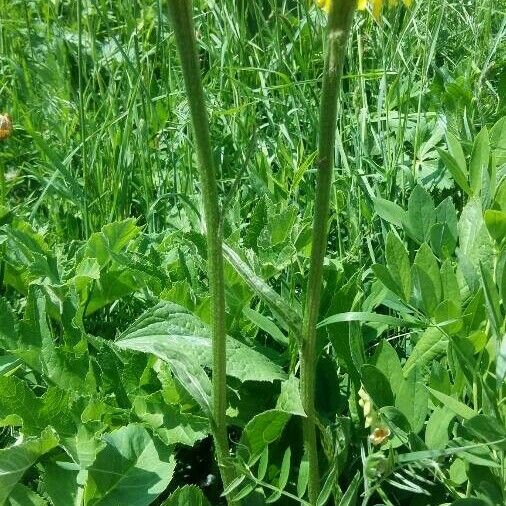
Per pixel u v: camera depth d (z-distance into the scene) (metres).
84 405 0.46
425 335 0.47
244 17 0.82
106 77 0.91
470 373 0.43
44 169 0.79
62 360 0.49
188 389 0.38
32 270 0.55
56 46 0.90
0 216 0.61
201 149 0.33
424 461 0.40
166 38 0.83
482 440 0.40
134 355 0.48
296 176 0.62
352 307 0.49
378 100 0.70
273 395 0.48
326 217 0.34
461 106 0.71
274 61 0.81
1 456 0.41
